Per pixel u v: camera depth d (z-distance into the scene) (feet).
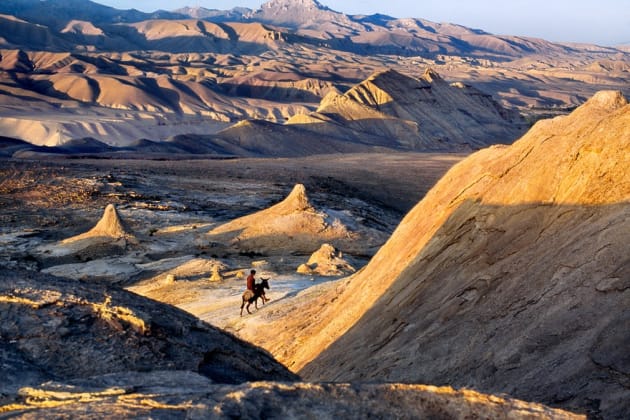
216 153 603.26
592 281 40.34
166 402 23.26
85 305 36.17
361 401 22.88
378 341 57.67
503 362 40.09
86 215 234.58
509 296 46.19
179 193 286.05
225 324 97.60
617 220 43.01
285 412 22.06
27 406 24.97
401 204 325.62
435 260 62.69
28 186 271.08
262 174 360.28
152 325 35.42
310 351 71.61
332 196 299.38
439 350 46.98
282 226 212.23
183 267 161.07
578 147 52.26
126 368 31.37
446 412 22.18
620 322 35.47
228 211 256.73
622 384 31.63
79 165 336.29
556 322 39.60
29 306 34.88
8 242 195.21
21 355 30.63
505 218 56.18
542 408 21.97
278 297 108.78
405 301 61.00
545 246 48.19
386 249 79.71
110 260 177.99
